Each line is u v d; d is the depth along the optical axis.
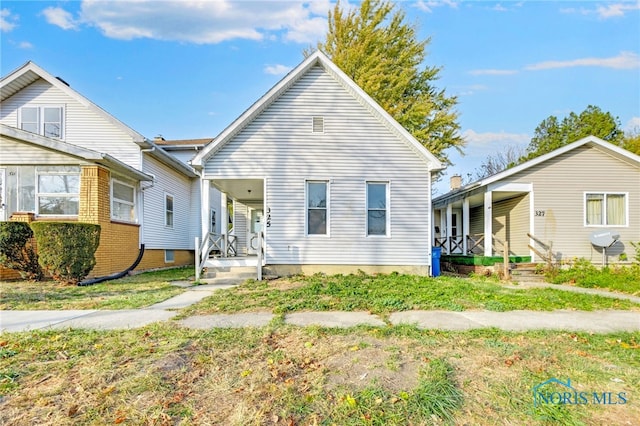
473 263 13.05
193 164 10.34
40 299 7.15
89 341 4.23
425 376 3.18
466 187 14.28
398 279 9.46
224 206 13.32
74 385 3.06
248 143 10.70
